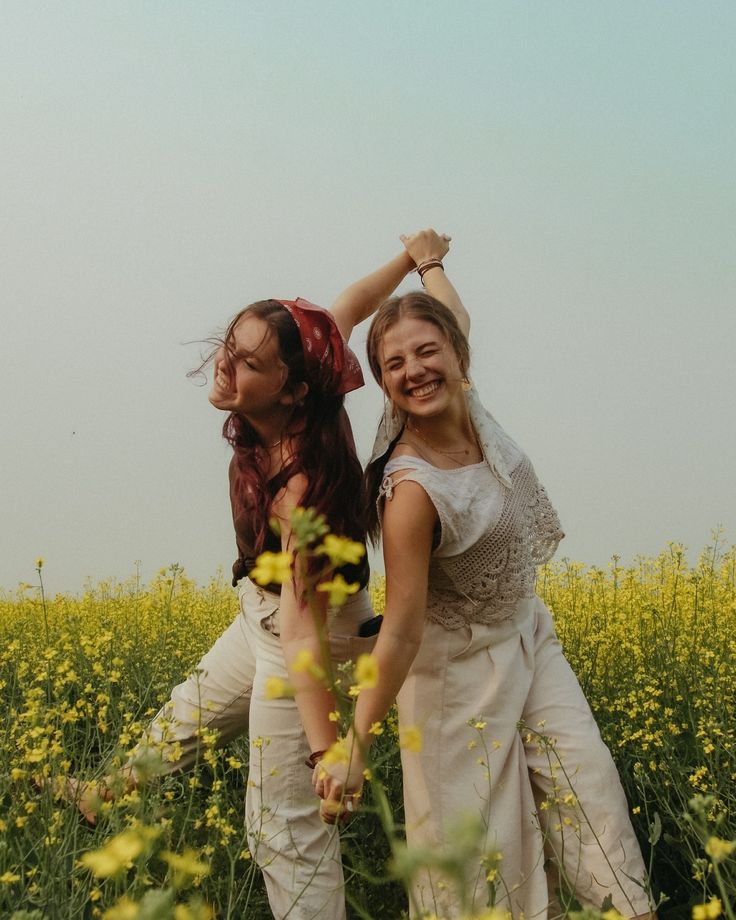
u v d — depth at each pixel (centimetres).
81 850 263
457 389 289
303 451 282
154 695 422
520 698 288
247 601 311
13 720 341
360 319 357
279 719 296
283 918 285
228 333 283
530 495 304
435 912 259
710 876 296
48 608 658
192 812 322
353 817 332
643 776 326
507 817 277
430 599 290
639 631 481
